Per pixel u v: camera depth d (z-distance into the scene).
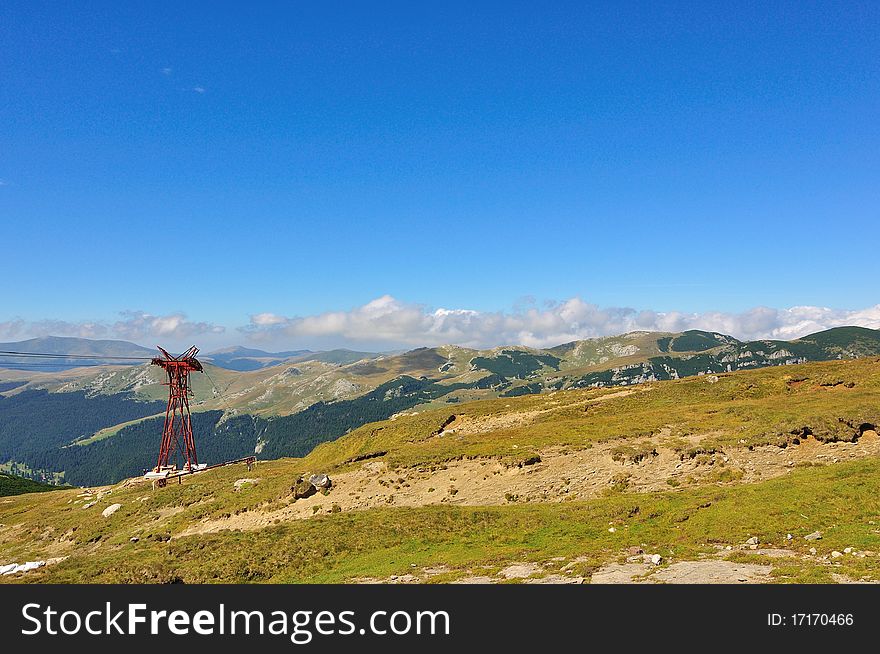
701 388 77.56
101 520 65.19
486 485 49.62
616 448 50.06
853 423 47.44
